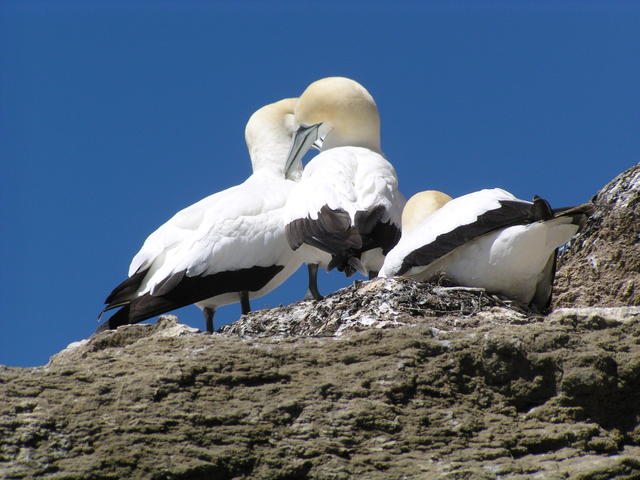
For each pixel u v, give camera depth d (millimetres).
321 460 12547
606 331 13867
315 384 13195
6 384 12844
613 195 19109
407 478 12406
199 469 12297
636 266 18219
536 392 13375
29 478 11945
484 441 12891
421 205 17172
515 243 14906
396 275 15555
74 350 14906
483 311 14922
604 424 13375
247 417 12812
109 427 12469
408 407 13117
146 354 13617
